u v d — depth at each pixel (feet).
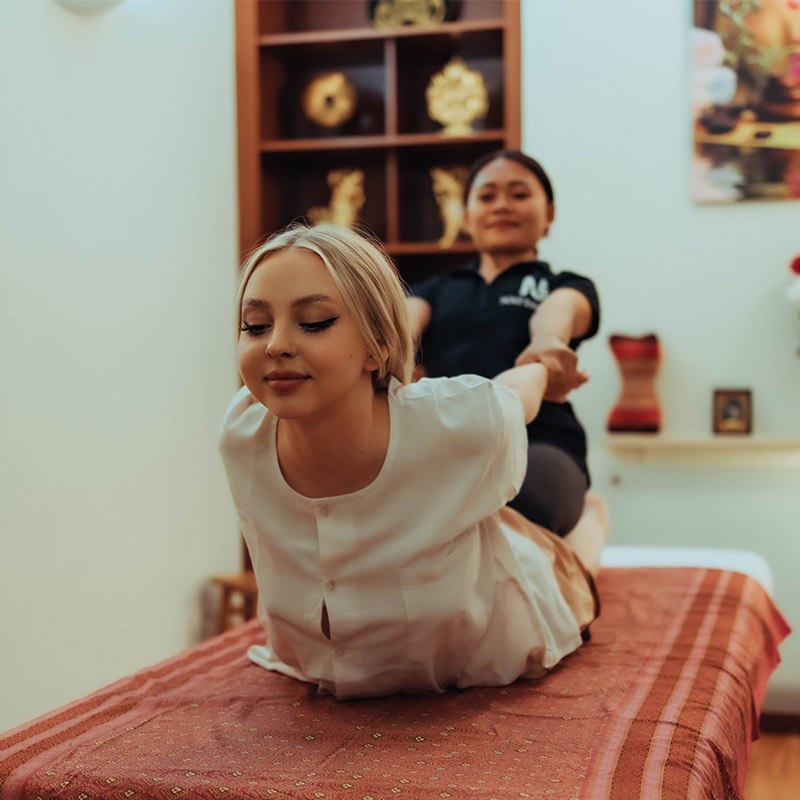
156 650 9.91
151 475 9.83
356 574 4.24
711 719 4.18
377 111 13.42
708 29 11.76
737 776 4.35
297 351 3.77
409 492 4.17
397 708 4.47
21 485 7.63
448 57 13.23
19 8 7.73
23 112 7.75
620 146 11.98
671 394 11.85
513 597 4.66
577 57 12.07
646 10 11.94
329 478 4.18
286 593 4.47
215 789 3.44
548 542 5.58
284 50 12.80
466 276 7.70
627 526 11.55
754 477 11.26
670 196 11.87
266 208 12.79
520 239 7.54
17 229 7.64
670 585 7.51
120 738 4.04
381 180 13.46
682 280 11.84
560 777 3.48
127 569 9.33
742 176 11.66
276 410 3.84
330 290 3.80
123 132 9.34
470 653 4.66
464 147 12.60
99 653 8.80
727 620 6.30
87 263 8.65
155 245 9.96
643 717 4.16
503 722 4.17
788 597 11.12
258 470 4.31
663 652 5.42
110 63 9.11
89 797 3.51
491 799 3.26
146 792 3.49
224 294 11.76
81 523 8.52
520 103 12.10
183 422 10.55
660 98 11.90
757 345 11.69
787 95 11.58
